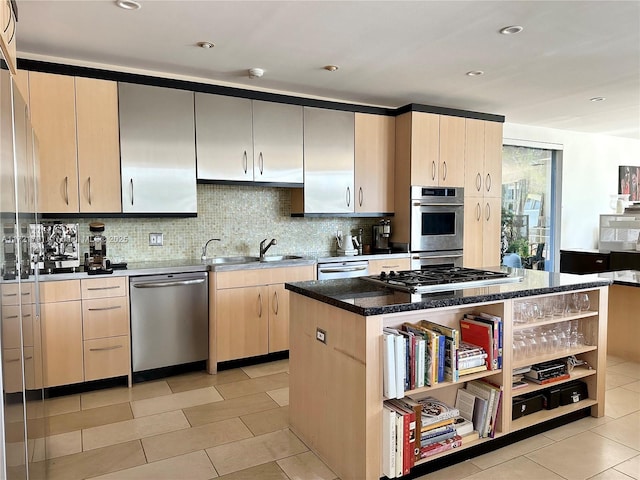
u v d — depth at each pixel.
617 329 4.13
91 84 3.49
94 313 3.36
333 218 5.09
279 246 4.79
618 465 2.39
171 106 3.79
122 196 3.64
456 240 5.13
